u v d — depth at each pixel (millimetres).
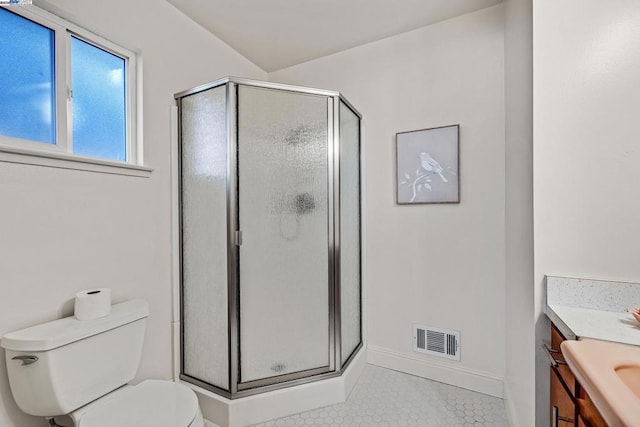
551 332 1119
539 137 1172
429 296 1995
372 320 2188
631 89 1079
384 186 2143
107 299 1258
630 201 1079
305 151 1737
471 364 1866
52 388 1036
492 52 1800
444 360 1942
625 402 536
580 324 951
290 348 1689
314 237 1750
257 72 2494
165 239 1688
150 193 1606
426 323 2004
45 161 1180
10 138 1155
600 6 1105
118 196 1449
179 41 1796
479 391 1829
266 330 1648
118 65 1547
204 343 1666
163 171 1683
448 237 1935
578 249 1129
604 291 1076
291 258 1704
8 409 1097
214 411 1559
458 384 1891
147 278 1583
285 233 1696
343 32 2061
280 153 1688
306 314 1725
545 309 1155
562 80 1145
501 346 1785
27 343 1021
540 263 1172
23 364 1023
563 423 931
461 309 1898
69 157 1241
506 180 1726
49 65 1283
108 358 1223
